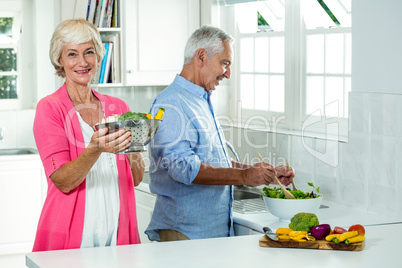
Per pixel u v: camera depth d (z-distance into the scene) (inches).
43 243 97.4
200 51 107.1
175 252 87.0
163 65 168.7
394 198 109.3
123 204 100.7
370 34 112.6
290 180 115.3
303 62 143.8
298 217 91.5
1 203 174.2
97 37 99.6
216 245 91.2
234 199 140.7
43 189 178.4
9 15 192.9
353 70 116.9
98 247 91.3
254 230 108.3
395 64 107.3
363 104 114.6
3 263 177.5
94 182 98.3
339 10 137.9
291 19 145.8
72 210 96.2
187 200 107.5
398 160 107.4
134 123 88.4
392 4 107.4
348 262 80.8
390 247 89.0
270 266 79.0
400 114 106.0
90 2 168.1
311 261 81.4
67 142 97.5
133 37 164.9
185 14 169.5
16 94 197.0
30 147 192.4
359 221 108.0
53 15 187.5
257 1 148.5
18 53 195.3
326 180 125.3
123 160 101.7
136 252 87.4
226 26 168.1
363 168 115.6
